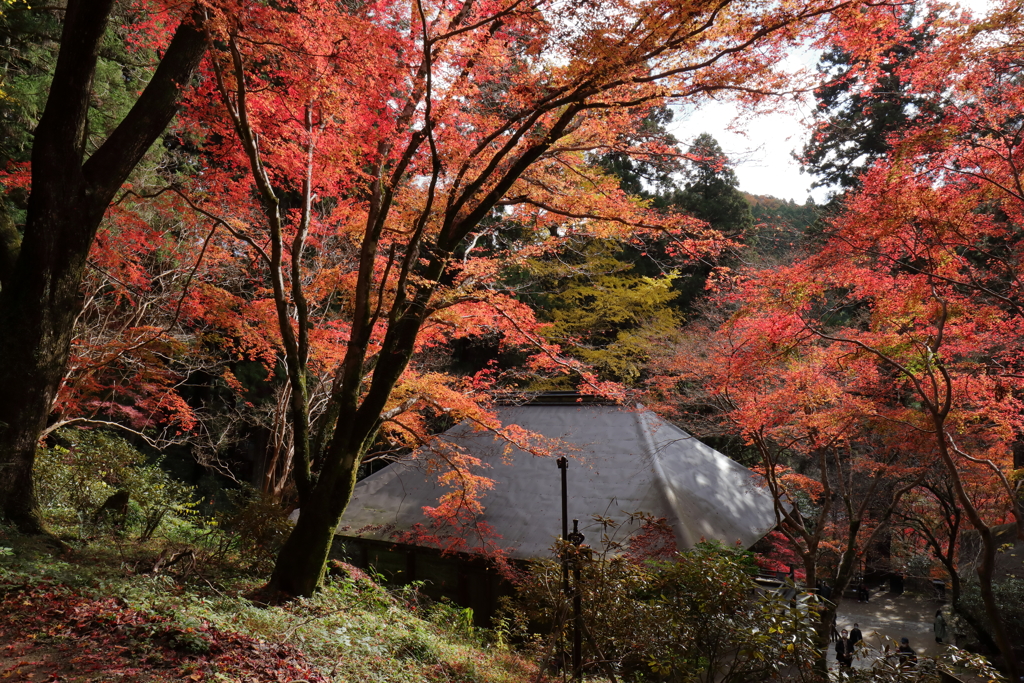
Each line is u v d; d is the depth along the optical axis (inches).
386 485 669.9
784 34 278.5
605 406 641.0
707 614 254.2
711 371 520.7
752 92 294.7
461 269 436.5
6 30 564.7
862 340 414.0
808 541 509.7
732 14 274.8
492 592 531.8
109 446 454.6
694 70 297.1
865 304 542.6
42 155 367.9
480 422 449.4
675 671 268.2
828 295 530.3
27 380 362.6
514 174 361.7
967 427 440.1
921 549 949.2
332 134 403.2
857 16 271.0
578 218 391.5
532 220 430.9
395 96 399.5
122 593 263.6
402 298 371.6
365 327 376.5
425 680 263.0
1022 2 277.0
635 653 290.5
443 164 381.1
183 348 530.3
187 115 434.6
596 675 344.2
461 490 484.7
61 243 374.3
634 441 597.3
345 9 380.8
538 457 610.2
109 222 536.4
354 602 361.1
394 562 600.7
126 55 673.6
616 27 279.3
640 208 394.0
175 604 260.5
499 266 455.2
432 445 482.6
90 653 199.3
